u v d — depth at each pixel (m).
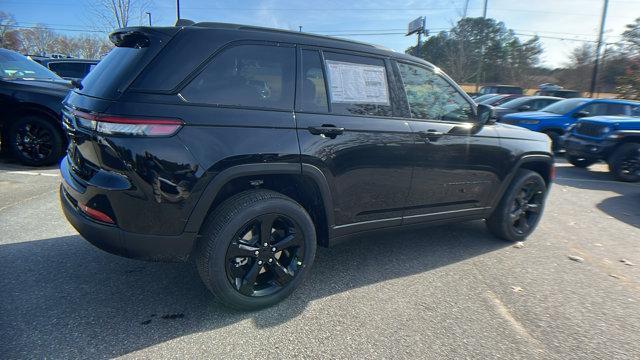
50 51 53.00
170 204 2.50
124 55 2.70
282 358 2.43
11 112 6.43
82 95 2.75
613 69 29.48
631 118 9.12
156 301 2.96
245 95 2.73
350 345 2.58
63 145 6.76
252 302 2.86
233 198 2.76
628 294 3.41
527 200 4.54
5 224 4.26
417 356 2.50
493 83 49.44
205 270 2.69
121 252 2.56
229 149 2.59
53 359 2.32
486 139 3.96
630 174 8.53
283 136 2.79
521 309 3.10
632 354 2.61
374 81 3.32
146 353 2.41
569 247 4.48
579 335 2.80
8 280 3.15
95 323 2.67
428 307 3.07
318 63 3.06
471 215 4.12
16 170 6.48
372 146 3.20
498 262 3.97
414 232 4.71
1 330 2.54
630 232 5.11
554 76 43.91
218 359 2.39
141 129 2.39
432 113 3.66
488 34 48.09
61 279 3.20
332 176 3.04
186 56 2.57
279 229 2.99
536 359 2.53
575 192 7.34
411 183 3.51
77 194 2.63
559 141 10.51
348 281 3.43
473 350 2.58
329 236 3.24
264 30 2.90
